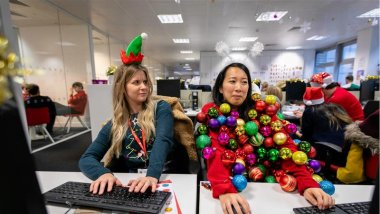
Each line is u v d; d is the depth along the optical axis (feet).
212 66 31.48
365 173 3.87
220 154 2.95
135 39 3.72
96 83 8.10
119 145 3.57
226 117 3.26
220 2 12.56
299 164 2.85
